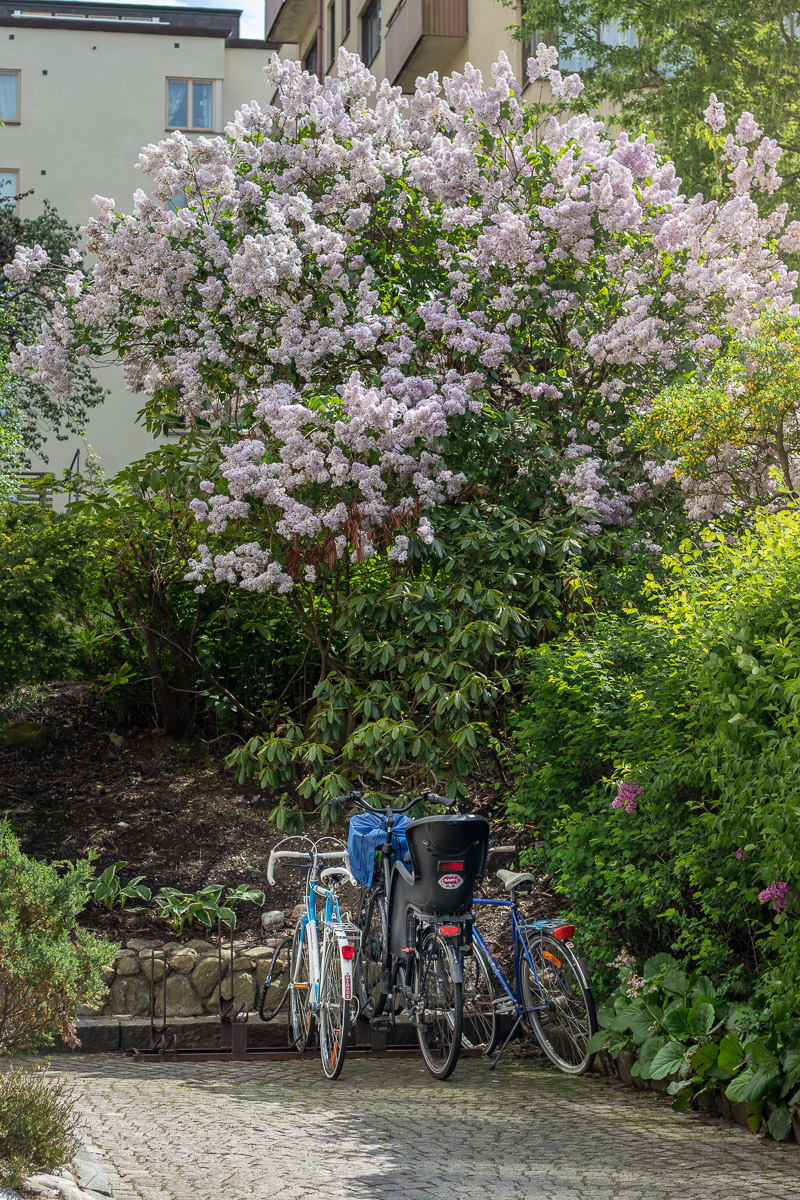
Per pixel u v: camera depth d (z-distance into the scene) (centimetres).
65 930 435
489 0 1820
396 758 792
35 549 895
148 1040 726
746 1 1330
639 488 925
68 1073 638
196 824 933
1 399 1365
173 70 2777
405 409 819
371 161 946
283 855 697
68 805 949
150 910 820
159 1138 477
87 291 998
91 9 3262
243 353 962
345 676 891
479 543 844
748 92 1371
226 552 936
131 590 1011
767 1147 471
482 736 831
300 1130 497
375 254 956
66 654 932
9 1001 416
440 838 611
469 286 927
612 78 1416
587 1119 523
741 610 538
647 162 1002
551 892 840
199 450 1000
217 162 952
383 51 2241
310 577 830
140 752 1038
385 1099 570
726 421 812
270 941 799
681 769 566
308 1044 719
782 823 473
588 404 973
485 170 976
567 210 925
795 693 486
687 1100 537
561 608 859
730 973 563
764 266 1016
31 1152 372
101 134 2720
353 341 917
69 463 2486
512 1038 695
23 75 2698
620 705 663
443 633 850
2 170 2681
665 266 961
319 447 815
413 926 637
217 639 1048
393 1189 402
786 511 594
